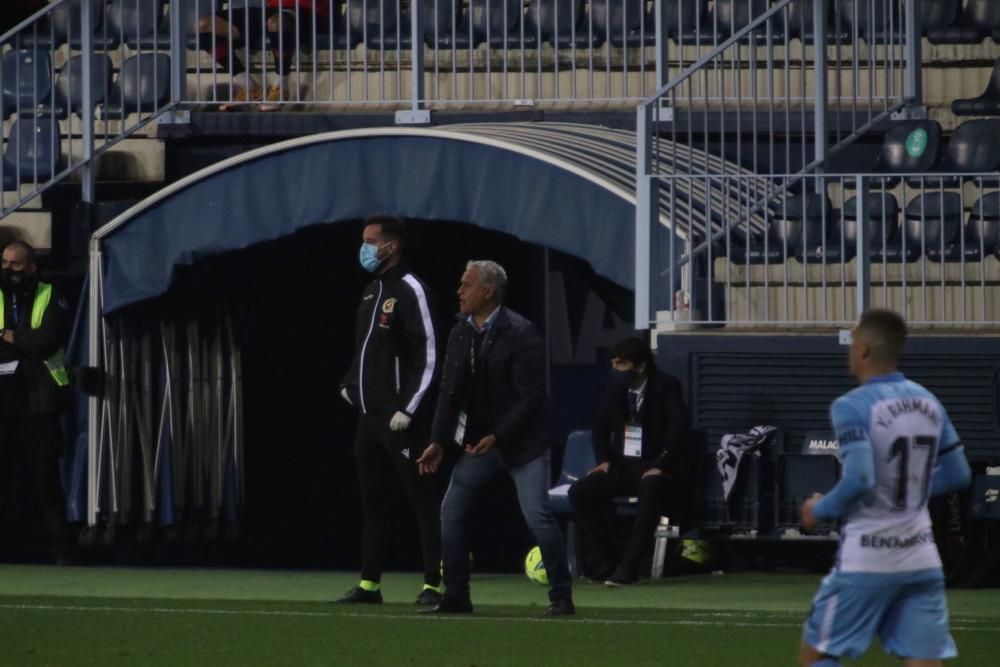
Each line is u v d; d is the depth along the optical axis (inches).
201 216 1637.6
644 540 1389.0
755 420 1456.7
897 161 1694.1
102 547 1829.5
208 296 1764.3
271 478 1991.9
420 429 1194.6
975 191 1669.5
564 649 989.2
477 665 927.7
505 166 1568.7
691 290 1488.7
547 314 2012.8
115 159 1844.2
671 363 1469.0
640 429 1409.9
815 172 1665.8
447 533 1154.0
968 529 1395.2
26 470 1807.3
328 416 1989.4
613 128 1802.4
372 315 1204.5
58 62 1945.1
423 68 1801.2
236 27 1879.9
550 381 2006.6
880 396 678.5
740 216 1571.1
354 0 1918.1
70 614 1171.3
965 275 1509.6
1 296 1581.0
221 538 1808.6
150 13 1929.1
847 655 676.1
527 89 1884.8
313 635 1048.8
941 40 1851.6
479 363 1129.4
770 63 1660.9
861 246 1464.1
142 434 1696.6
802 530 1418.6
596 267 1529.3
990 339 1430.9
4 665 927.0
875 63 1823.3
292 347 1993.1
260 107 1835.6
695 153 1691.7
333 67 1787.6
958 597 1315.2
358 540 1973.4
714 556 1526.8
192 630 1077.1
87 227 1748.3
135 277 1651.1
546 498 1136.8
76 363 1669.5
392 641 1021.8
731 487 1429.6
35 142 1744.6
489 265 1135.0
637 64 1871.3
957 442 694.5
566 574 1148.5
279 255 1892.2
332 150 1612.9
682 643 1016.9
